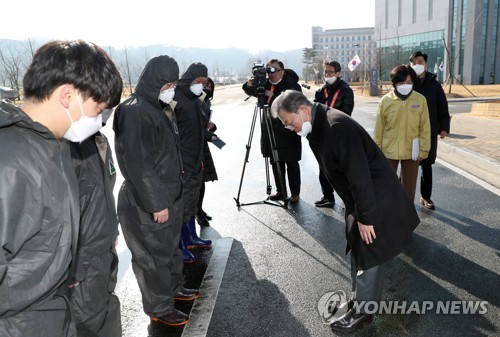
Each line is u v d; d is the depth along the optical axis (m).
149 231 2.61
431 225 4.45
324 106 2.58
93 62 1.30
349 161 2.38
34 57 1.28
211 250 4.04
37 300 1.25
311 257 3.80
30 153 1.17
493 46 49.25
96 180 1.77
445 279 3.33
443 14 52.59
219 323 2.82
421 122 4.26
